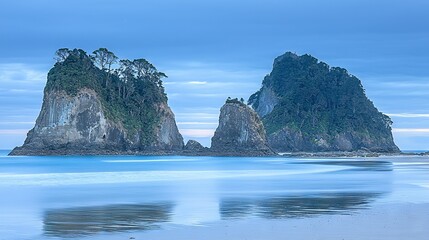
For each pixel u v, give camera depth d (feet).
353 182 193.06
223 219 100.94
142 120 636.07
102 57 643.04
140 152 611.06
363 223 93.50
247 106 643.04
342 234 83.87
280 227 90.89
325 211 111.04
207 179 219.41
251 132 628.69
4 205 126.52
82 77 582.35
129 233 87.10
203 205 124.26
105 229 90.94
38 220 101.91
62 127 558.56
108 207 121.70
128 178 227.81
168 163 407.85
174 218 102.94
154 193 155.84
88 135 569.23
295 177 228.43
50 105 563.48
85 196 147.64
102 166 351.46
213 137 639.76
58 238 83.66
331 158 579.48
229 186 180.75
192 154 624.18
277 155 638.12
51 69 590.14
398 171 274.57
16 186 183.21
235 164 390.83
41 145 555.28
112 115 597.93
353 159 533.55
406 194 144.46
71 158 507.71
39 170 298.15
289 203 126.62
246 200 134.41
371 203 123.75
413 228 88.33
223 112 636.89
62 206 124.16
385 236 82.02
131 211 114.21
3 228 92.79
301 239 80.59
